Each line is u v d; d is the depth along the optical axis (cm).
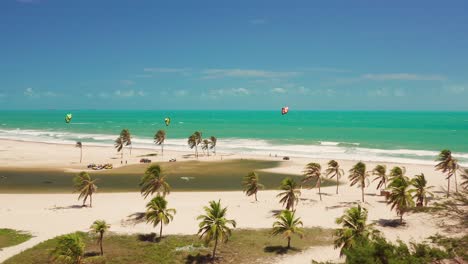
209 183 10256
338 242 4966
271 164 12888
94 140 19775
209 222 5269
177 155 14688
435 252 3384
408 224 6488
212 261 5247
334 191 9169
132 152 15375
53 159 13538
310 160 13538
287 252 5547
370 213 7312
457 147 16862
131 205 7825
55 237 5928
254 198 8500
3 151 15238
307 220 6975
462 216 5197
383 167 8881
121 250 5594
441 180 10225
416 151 15650
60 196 8644
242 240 6009
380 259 3384
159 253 5478
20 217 7006
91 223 6688
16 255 5294
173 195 8844
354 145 17775
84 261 4859
